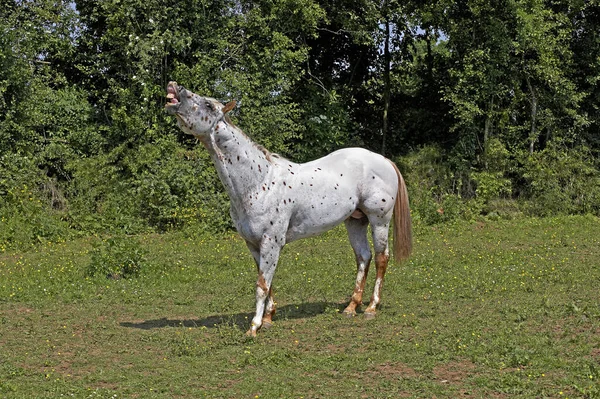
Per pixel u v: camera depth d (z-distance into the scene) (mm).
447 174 21156
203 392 6355
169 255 14000
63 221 17531
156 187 18172
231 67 20875
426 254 13664
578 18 22812
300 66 23297
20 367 7188
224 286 11133
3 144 18766
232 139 8242
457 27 21219
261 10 21016
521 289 10352
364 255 9438
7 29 19047
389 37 23422
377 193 9188
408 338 7945
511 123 22062
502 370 6773
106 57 20750
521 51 20812
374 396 6148
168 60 20750
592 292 10023
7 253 15094
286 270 12203
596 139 22141
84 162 18750
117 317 9320
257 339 8070
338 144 22344
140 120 19734
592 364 6730
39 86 19891
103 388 6527
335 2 22328
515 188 21484
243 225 8445
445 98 21203
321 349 7645
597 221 18500
